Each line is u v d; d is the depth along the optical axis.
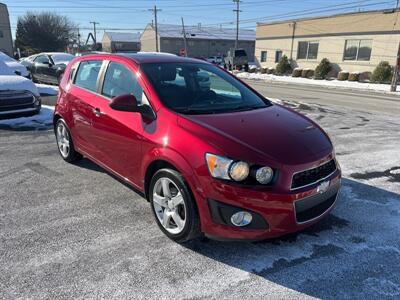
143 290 2.76
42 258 3.13
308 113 10.73
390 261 3.13
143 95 3.75
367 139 7.25
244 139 3.07
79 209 4.04
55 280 2.85
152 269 3.00
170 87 3.82
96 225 3.69
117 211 4.00
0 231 3.56
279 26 37.72
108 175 5.06
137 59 4.20
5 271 2.95
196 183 2.99
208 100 3.90
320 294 2.73
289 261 3.12
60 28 77.56
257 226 2.91
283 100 14.20
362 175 5.14
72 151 5.35
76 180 4.88
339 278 2.91
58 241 3.39
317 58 33.84
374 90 21.77
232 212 2.90
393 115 10.64
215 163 2.90
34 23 74.12
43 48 73.88
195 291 2.75
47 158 5.80
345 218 3.86
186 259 3.14
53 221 3.76
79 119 4.80
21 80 8.56
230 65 42.06
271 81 28.91
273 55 39.16
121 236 3.49
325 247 3.33
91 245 3.33
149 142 3.44
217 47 84.25
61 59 16.08
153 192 3.51
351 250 3.29
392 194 4.48
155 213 3.54
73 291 2.74
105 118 4.15
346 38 30.72
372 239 3.47
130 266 3.04
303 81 28.19
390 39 27.31
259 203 2.87
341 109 11.78
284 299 2.68
